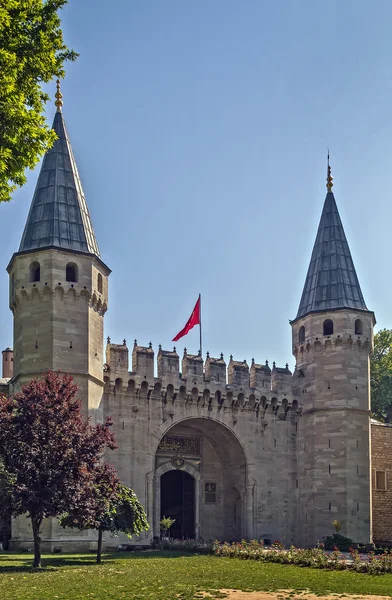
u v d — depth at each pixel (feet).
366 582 97.25
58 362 159.33
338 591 87.45
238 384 189.06
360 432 186.19
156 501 181.98
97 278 170.60
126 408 174.19
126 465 171.22
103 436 120.67
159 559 132.05
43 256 164.14
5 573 100.63
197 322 193.06
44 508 110.32
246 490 186.60
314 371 191.83
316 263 202.59
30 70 81.92
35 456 112.16
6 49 78.74
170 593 82.12
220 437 191.42
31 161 80.28
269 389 192.44
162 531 185.88
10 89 75.61
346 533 178.91
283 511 188.44
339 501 180.96
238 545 144.36
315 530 182.39
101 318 172.14
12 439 113.91
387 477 203.00
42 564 117.60
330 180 211.20
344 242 203.00
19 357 162.61
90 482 116.88
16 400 118.62
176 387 180.24
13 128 77.87
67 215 170.81
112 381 172.55
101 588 84.64
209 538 189.37
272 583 93.71
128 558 135.33
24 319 163.12
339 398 186.70
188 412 182.19
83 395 160.35
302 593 85.51
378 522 199.11
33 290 163.22
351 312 191.11
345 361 188.96
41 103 84.02
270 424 191.93
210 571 107.65
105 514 125.39
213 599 79.10
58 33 83.61
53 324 160.66
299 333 199.00
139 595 79.87
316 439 187.42
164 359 180.65
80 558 133.49
